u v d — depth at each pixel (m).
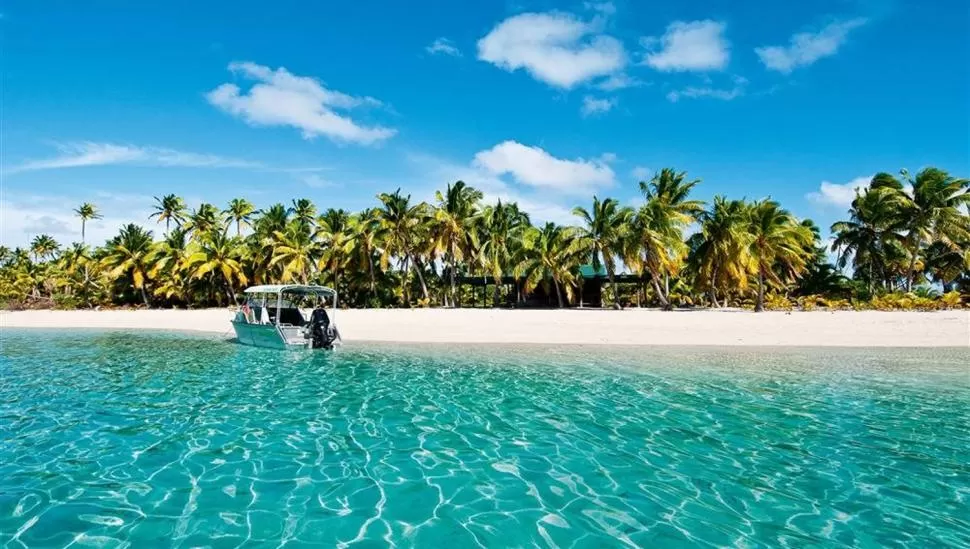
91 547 4.84
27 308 52.28
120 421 9.32
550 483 6.46
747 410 10.08
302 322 22.73
